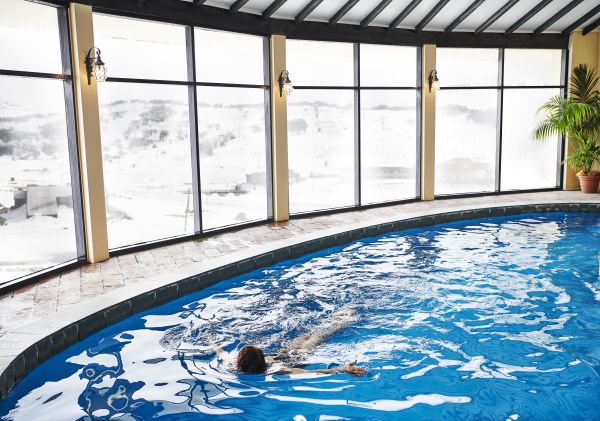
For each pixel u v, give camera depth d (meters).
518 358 4.61
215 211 19.03
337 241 8.64
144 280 6.25
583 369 4.40
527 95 20.38
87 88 6.89
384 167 22.58
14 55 13.24
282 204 9.95
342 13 9.76
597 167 13.13
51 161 14.00
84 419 3.59
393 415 3.70
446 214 10.32
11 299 5.65
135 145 18.34
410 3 10.14
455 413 3.73
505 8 10.84
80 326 4.96
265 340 5.01
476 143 22.73
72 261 6.93
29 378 4.20
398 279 6.86
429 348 4.83
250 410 3.76
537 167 20.38
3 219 13.04
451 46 11.71
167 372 4.34
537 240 8.82
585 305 5.86
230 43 9.88
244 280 6.87
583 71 12.34
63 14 6.67
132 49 17.73
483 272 7.11
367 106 22.25
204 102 19.27
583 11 11.70
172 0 7.75
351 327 5.32
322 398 3.95
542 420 3.64
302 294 6.31
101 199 7.18
